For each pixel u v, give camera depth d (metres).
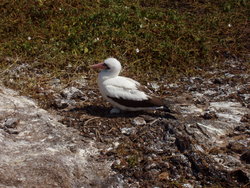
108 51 11.38
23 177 6.62
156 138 7.84
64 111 8.67
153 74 10.73
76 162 7.07
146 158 7.30
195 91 10.10
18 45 11.34
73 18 12.73
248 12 15.06
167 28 12.70
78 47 11.30
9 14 13.00
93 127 8.05
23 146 7.35
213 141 7.94
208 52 12.00
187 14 14.48
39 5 13.42
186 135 7.80
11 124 7.84
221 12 15.12
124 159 7.27
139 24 12.55
